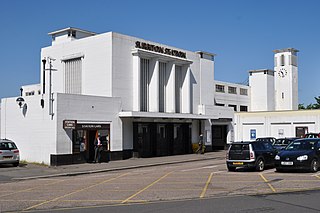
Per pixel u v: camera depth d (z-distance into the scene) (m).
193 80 38.50
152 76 33.66
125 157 30.81
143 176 20.28
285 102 61.66
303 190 14.05
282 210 10.55
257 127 48.75
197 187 15.47
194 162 29.44
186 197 13.24
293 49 62.44
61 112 26.22
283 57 62.19
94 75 31.53
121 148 30.17
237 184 16.05
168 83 35.47
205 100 39.91
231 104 53.69
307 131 45.22
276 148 23.81
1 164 25.42
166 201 12.59
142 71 33.19
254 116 49.03
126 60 31.62
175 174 20.64
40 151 26.84
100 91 31.05
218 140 43.41
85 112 27.70
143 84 33.28
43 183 18.61
